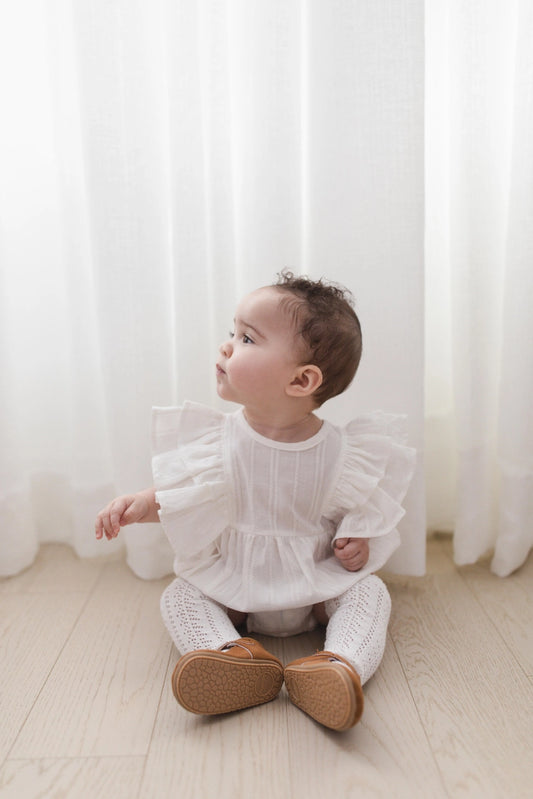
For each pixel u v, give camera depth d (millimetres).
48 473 1439
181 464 1074
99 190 1188
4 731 867
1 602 1219
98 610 1189
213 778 779
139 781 776
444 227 1358
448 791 755
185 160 1193
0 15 1278
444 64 1296
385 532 1079
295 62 1195
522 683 962
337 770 790
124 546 1403
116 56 1159
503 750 822
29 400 1410
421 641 1079
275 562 1072
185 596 1041
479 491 1300
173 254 1226
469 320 1252
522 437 1260
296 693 898
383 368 1230
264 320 1013
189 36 1162
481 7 1176
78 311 1289
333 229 1235
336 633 966
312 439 1074
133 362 1239
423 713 897
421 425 1234
